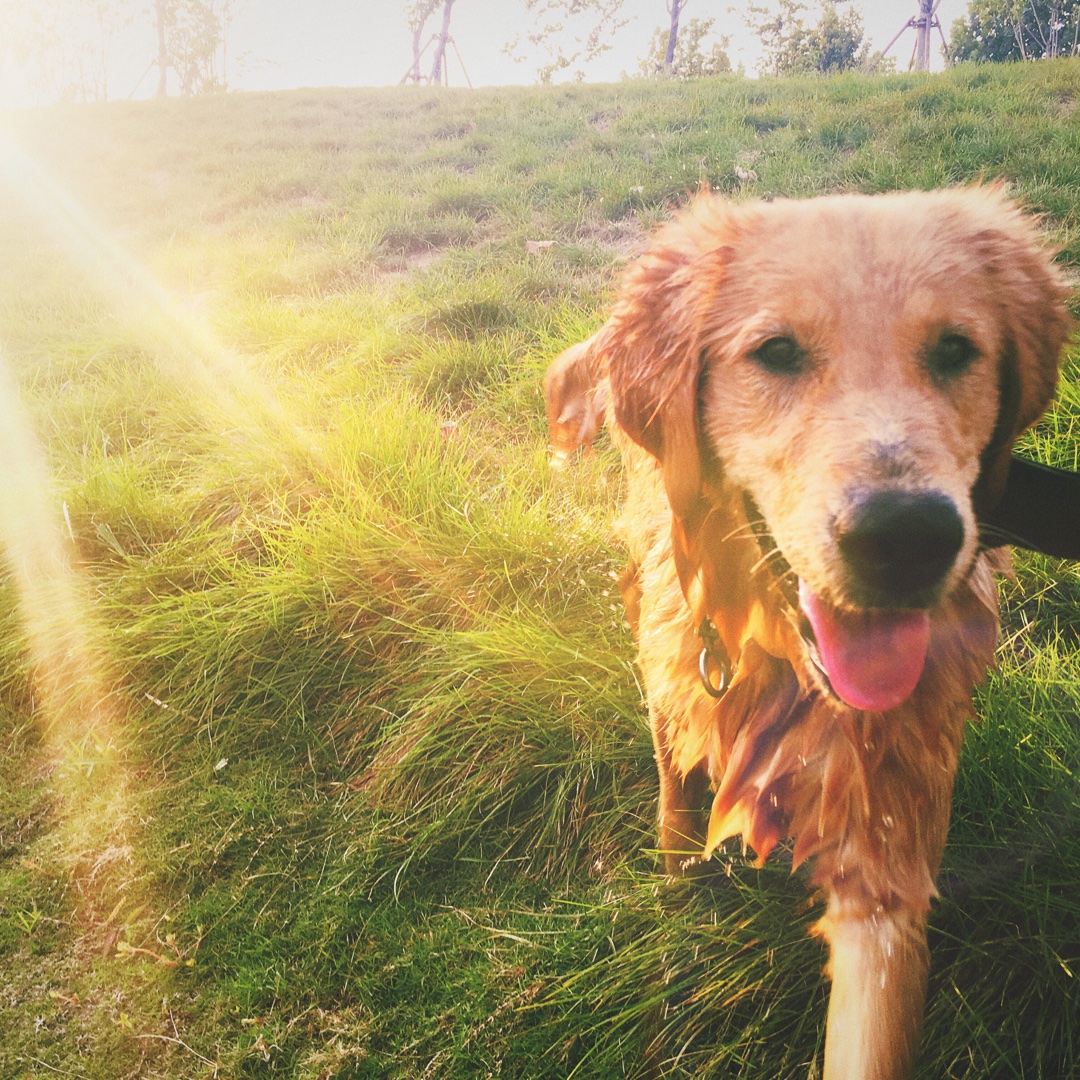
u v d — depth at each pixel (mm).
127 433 1187
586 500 898
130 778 715
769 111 2564
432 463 902
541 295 1509
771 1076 489
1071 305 875
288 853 646
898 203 423
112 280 2018
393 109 4043
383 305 1531
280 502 922
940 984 506
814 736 469
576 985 537
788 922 536
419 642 762
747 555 458
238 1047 542
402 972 568
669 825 572
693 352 425
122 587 855
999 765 560
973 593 469
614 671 685
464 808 646
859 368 385
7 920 628
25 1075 542
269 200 2645
